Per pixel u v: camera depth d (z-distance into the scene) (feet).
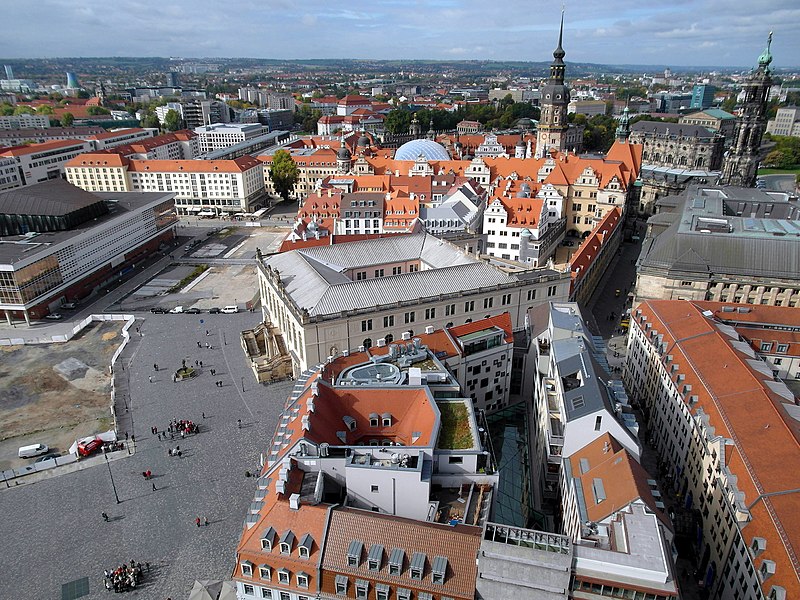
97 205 632.79
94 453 331.57
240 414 367.25
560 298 451.53
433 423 248.32
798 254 437.99
